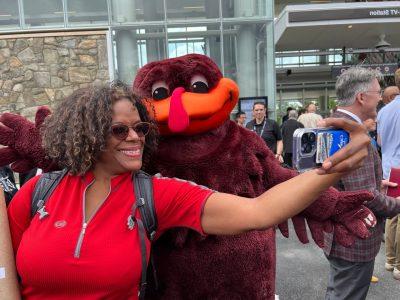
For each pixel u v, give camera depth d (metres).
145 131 1.40
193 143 1.66
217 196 1.35
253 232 1.66
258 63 9.41
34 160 1.65
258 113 6.66
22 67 8.27
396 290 3.61
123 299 1.31
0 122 1.63
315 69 20.19
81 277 1.24
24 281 1.30
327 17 13.61
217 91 1.65
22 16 8.78
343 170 1.08
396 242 3.77
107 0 8.91
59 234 1.27
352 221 1.70
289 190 1.22
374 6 13.53
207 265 1.60
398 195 2.66
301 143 1.21
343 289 2.43
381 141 3.81
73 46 8.38
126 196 1.35
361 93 2.32
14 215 1.37
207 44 9.30
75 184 1.37
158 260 1.63
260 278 1.68
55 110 1.44
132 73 9.16
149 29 9.14
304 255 4.45
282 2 20.30
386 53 16.56
